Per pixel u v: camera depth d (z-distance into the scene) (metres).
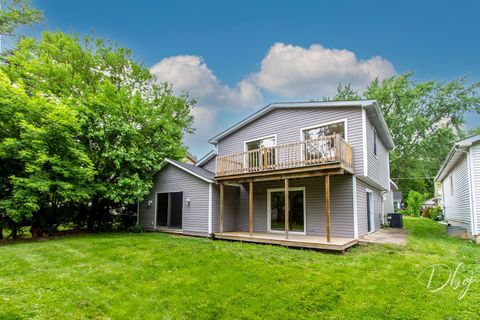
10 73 11.86
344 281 4.49
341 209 8.60
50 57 13.53
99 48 15.66
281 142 10.41
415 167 26.08
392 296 3.88
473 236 8.42
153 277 4.82
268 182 10.56
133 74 17.22
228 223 10.80
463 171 10.35
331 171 7.44
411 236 9.50
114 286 4.38
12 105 8.42
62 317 3.34
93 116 10.52
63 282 4.47
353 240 7.59
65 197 9.12
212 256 6.24
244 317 3.36
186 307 3.63
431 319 3.24
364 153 8.41
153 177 12.41
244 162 10.38
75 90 13.56
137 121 12.45
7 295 3.87
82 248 7.23
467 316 3.30
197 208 10.54
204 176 10.30
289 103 10.17
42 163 8.49
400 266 5.30
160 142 12.79
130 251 6.84
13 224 9.16
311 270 5.15
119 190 10.59
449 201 14.95
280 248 7.33
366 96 27.89
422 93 25.47
